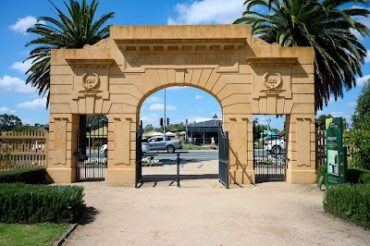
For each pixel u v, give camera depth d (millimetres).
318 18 22688
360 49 23562
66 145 16906
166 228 9062
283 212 10773
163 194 13961
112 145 16828
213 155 40281
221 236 8375
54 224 9109
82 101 16953
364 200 9047
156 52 16953
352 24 20578
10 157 18688
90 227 9156
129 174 16656
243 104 16844
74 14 27469
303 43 23406
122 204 12023
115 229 8977
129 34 16781
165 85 16953
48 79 27938
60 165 16891
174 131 101625
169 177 19125
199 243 7867
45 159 18219
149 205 11867
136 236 8391
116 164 16766
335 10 21719
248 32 16875
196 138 77562
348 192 9742
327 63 21500
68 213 9344
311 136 16766
